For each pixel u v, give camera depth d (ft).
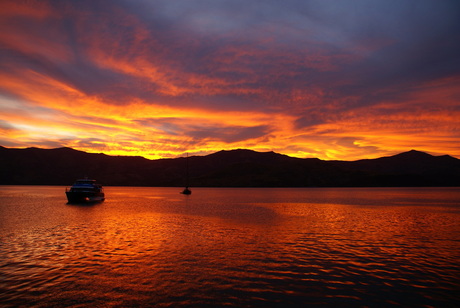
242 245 77.92
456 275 55.01
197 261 62.85
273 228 106.42
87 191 238.07
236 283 50.62
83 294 45.75
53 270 56.39
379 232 99.30
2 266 58.59
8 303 42.47
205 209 186.29
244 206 212.43
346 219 134.72
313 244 79.66
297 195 414.00
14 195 366.63
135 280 51.60
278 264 61.05
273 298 44.91
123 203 241.96
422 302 44.04
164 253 69.10
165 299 44.29
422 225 116.26
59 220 126.93
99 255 66.95
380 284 50.62
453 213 165.17
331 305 42.86
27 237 87.04
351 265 60.70
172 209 185.16
